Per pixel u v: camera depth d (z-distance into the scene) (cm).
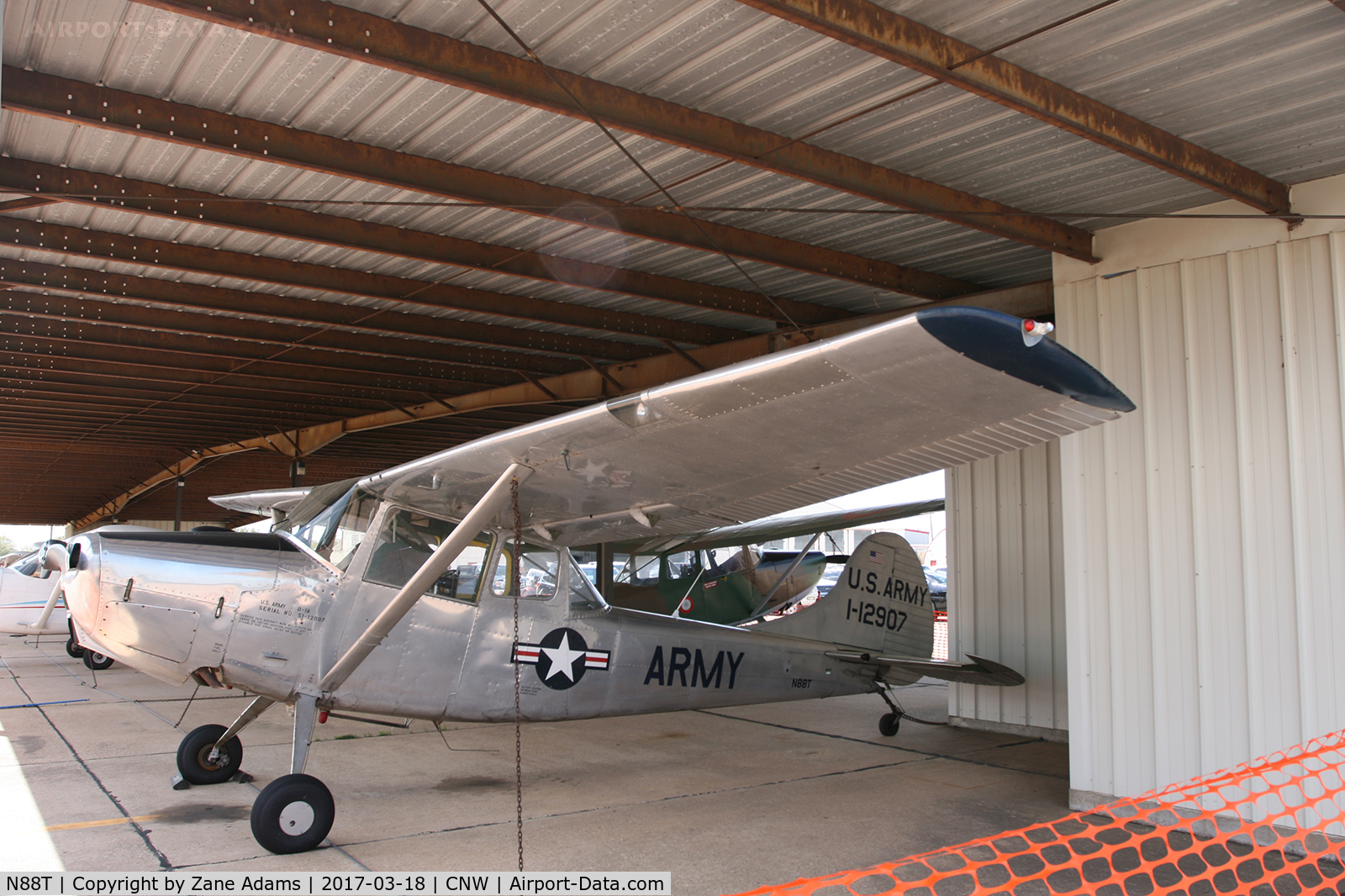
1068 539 527
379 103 404
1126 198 498
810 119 412
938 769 625
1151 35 333
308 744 455
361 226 566
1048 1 315
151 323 795
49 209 552
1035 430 319
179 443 1684
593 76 374
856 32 310
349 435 1504
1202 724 468
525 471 427
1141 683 493
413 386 1090
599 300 748
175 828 457
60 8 328
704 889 383
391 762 635
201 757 541
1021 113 378
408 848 434
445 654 514
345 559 487
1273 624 449
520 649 542
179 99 398
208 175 493
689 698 627
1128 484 507
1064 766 635
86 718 799
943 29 333
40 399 1215
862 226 563
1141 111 391
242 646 457
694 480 428
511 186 485
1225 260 482
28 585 1337
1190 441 486
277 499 807
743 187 498
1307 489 442
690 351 873
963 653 789
